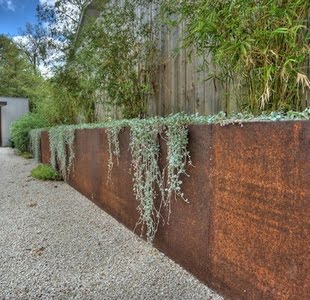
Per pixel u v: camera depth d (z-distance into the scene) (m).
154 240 2.03
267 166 1.13
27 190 4.04
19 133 9.38
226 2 1.42
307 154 0.97
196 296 1.47
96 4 3.99
